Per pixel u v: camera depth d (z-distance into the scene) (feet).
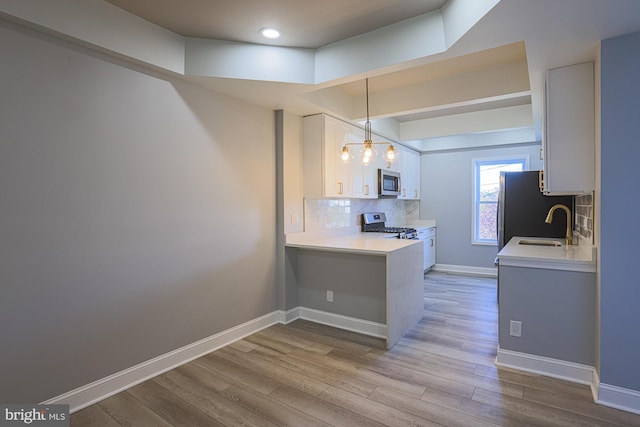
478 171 19.90
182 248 8.84
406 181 19.07
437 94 11.44
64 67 6.68
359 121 13.28
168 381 7.93
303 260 12.21
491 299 14.56
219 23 7.78
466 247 20.07
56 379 6.61
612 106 6.59
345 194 13.29
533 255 8.37
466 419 6.43
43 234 6.43
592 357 7.56
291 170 11.99
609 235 6.70
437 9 7.36
